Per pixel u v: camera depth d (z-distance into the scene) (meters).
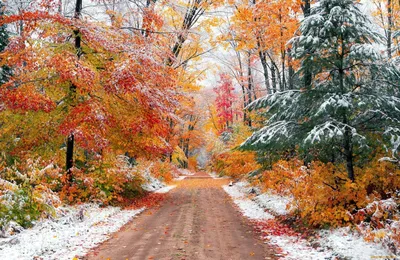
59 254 7.05
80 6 13.10
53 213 9.88
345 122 8.66
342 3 8.98
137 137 14.70
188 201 16.95
